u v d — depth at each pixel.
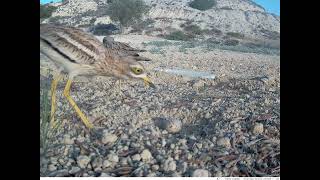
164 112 5.74
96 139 4.46
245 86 8.05
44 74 6.20
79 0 28.20
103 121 5.08
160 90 7.18
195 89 7.55
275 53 18.66
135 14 28.80
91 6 28.81
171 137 4.73
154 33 28.70
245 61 14.17
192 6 40.50
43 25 4.91
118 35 24.70
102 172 3.82
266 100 6.56
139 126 5.04
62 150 4.16
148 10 33.00
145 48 17.28
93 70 5.02
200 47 19.97
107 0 29.52
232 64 12.95
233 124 5.23
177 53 15.75
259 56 16.55
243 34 33.84
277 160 4.32
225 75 9.84
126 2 28.23
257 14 40.53
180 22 33.66
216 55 16.08
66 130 4.62
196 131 5.03
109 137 4.39
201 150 4.39
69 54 4.77
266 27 37.94
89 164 3.93
